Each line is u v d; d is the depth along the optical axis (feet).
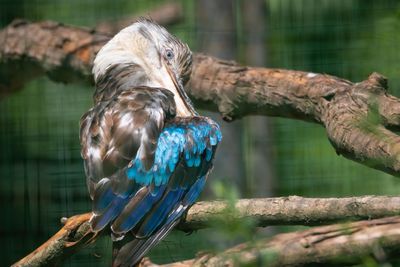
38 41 46.24
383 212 25.71
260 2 54.75
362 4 53.31
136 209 28.66
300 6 54.39
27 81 48.88
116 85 35.50
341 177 53.47
